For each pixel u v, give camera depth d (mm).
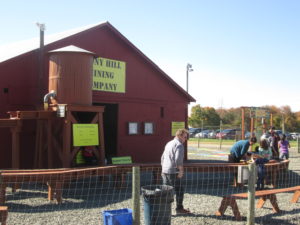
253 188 6500
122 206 8250
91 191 9984
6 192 9492
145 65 16391
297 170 15516
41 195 9234
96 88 14320
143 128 16188
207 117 71438
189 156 22781
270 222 7281
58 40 13148
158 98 16953
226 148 31281
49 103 11102
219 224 6953
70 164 10461
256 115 22016
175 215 7520
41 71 12414
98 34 14508
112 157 13336
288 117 64562
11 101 11867
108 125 15586
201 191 10242
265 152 10812
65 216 7262
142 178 12414
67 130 10383
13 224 6660
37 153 11562
